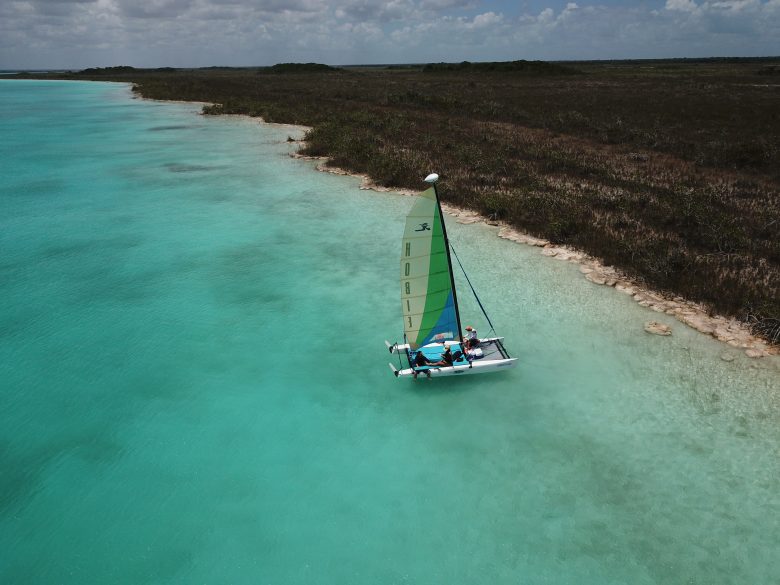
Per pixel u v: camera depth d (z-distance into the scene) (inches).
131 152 2182.6
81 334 802.2
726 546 467.5
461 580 439.5
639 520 494.3
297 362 738.8
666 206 1286.9
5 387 677.3
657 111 2797.7
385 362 738.8
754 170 1690.5
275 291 945.5
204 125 2962.6
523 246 1142.3
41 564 451.2
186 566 450.9
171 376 705.0
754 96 3272.6
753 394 661.9
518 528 488.1
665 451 575.2
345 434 605.0
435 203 594.6
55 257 1087.0
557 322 834.8
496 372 710.5
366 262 1072.2
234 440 594.6
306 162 1985.7
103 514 500.1
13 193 1549.0
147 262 1067.3
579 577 441.7
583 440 593.3
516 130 2465.6
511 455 573.0
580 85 4389.8
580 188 1481.3
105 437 596.4
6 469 549.0
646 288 937.5
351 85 4980.3
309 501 515.8
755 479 537.0
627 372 709.9
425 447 585.6
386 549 467.5
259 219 1327.5
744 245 1050.7
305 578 440.8
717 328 805.2
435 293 657.0
